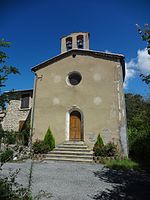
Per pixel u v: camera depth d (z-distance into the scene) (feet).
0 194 10.71
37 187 18.56
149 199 16.06
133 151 40.06
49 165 30.42
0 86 10.38
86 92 41.96
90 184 20.29
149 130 38.93
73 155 36.14
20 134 11.77
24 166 28.78
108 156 34.68
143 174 25.49
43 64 47.26
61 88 44.19
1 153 11.32
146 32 15.93
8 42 10.76
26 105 55.31
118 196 16.70
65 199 15.57
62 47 49.21
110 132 38.14
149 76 17.35
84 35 48.42
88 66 43.45
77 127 41.68
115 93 39.99
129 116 76.33
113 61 42.11
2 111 11.12
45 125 42.93
